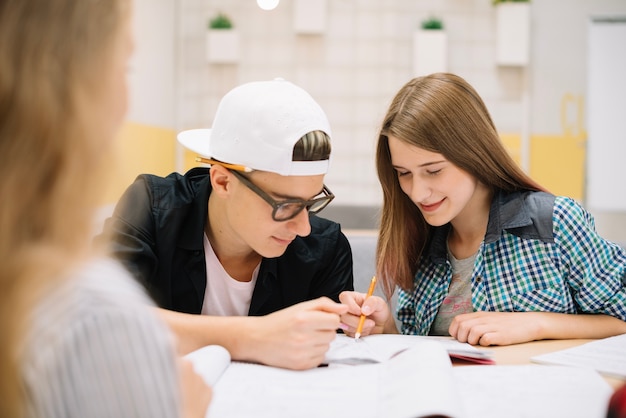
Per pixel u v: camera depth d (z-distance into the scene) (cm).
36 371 44
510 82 428
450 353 98
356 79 435
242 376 88
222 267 127
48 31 47
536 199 134
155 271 121
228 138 109
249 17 435
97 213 51
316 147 105
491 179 133
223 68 435
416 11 431
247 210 108
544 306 130
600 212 430
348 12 433
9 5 46
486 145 130
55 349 45
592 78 427
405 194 143
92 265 50
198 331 99
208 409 73
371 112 435
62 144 47
